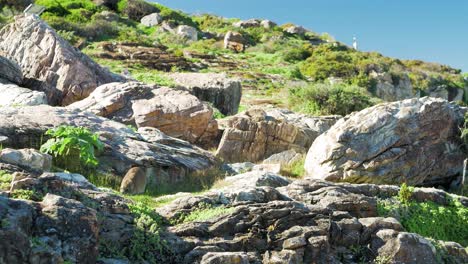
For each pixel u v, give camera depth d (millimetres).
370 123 15883
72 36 45250
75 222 7609
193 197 10516
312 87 29953
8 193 8203
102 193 9484
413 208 12766
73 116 14852
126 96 18688
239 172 15312
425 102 16703
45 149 12680
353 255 10297
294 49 57438
